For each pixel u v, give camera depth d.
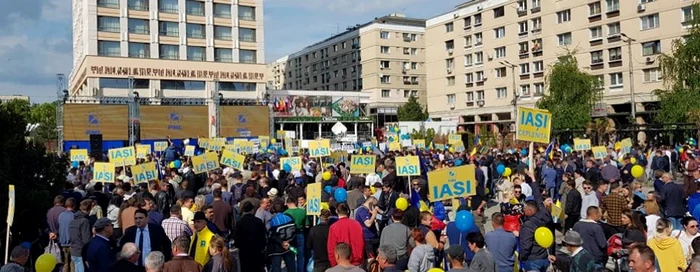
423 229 8.30
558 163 19.17
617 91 53.22
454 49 71.12
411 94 89.94
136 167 15.70
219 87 60.62
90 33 54.47
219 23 61.16
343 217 8.45
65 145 44.91
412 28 90.69
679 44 33.53
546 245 7.11
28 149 13.57
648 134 35.12
